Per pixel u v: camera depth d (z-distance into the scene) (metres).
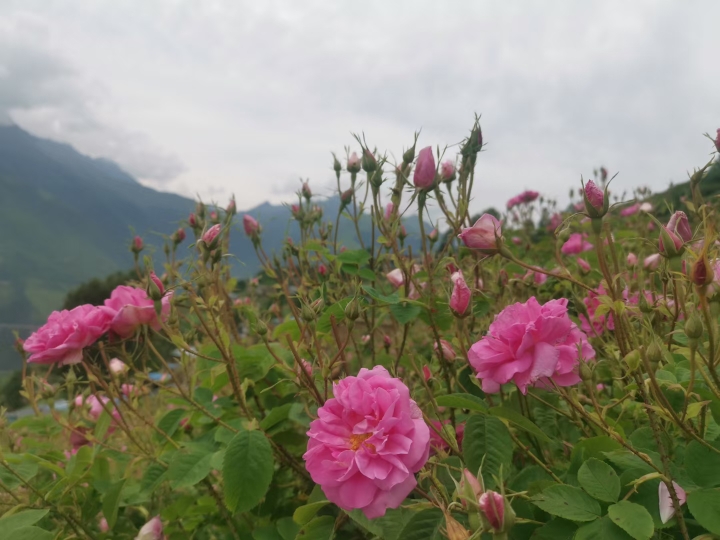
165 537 2.25
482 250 1.70
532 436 2.02
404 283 2.41
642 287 2.08
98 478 2.39
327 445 1.33
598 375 2.40
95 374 2.18
